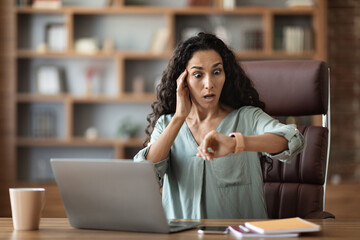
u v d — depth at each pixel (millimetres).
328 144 2109
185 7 4859
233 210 1660
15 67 4652
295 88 2107
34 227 1275
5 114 4652
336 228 1250
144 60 4871
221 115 1754
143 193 1186
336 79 4949
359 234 1172
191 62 1627
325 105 2104
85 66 4879
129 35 4867
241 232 1151
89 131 4770
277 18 4828
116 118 4906
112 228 1253
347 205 4395
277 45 4730
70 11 4660
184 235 1176
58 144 4660
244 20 4840
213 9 4672
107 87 4879
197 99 1626
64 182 1254
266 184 2137
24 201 1262
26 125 4848
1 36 4656
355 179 4805
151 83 4867
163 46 4711
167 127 1614
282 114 2145
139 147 4859
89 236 1182
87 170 1220
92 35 4848
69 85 4863
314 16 4703
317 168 2059
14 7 4637
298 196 2070
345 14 4945
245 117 1728
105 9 4668
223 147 1299
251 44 4723
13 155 4637
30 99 4656
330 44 4953
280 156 1411
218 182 1663
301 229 1146
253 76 2164
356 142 4891
